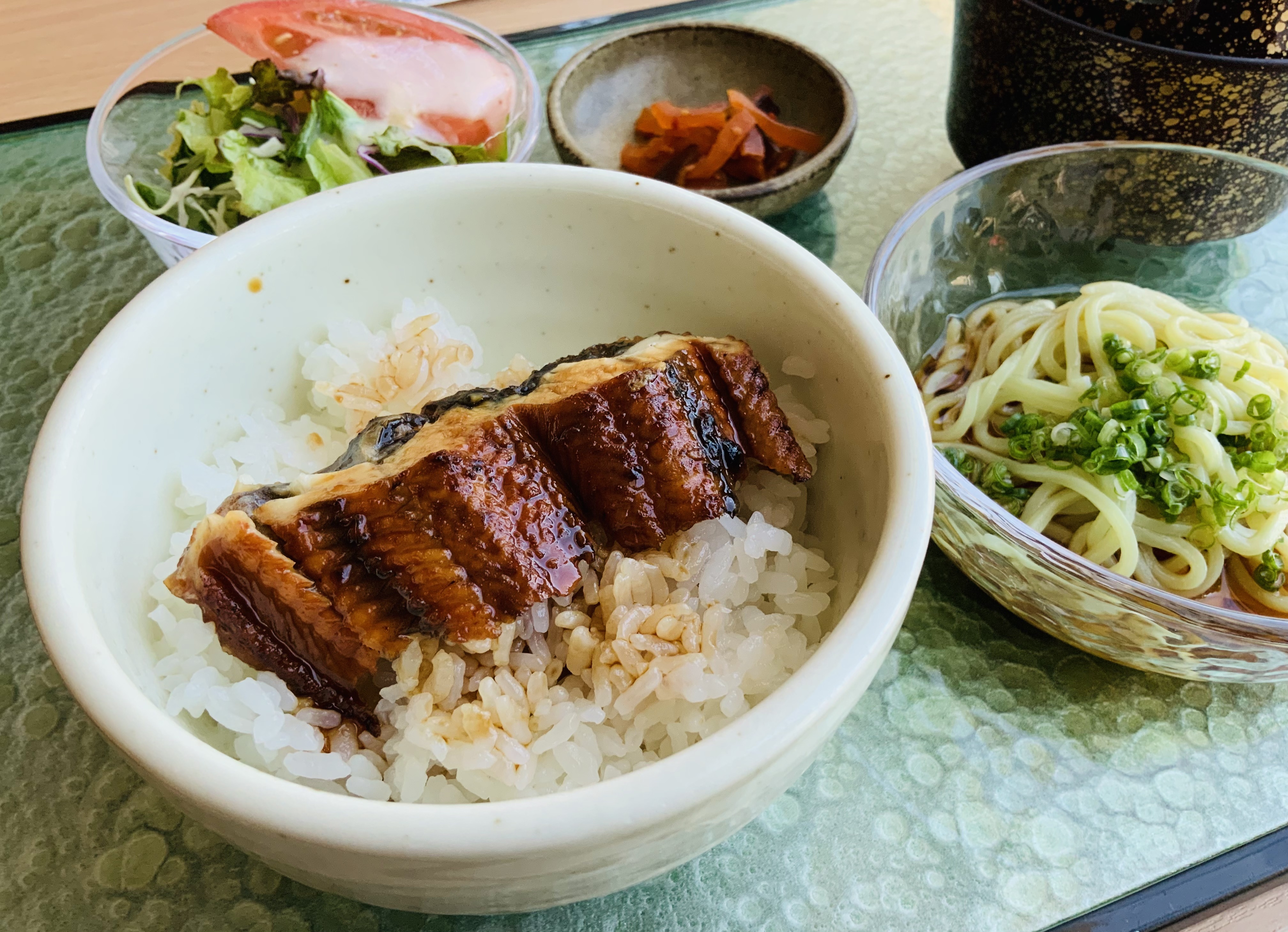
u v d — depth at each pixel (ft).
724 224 0.75
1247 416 0.87
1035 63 0.96
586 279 0.81
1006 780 0.74
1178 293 1.00
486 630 0.66
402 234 0.78
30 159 1.10
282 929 0.68
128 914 0.68
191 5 1.27
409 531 0.66
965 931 0.69
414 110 1.00
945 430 0.91
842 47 1.23
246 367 0.76
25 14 1.26
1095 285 0.95
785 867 0.71
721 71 1.16
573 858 0.50
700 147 1.10
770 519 0.75
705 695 0.66
